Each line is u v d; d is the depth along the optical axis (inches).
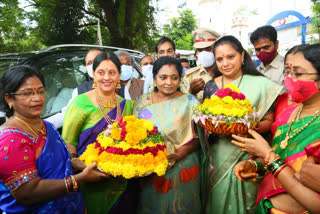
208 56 134.6
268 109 91.9
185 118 92.9
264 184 71.0
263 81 95.0
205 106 80.1
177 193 88.7
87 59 124.0
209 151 95.5
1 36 560.7
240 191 90.5
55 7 512.1
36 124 68.3
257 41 146.0
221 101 77.9
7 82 62.4
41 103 65.4
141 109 98.0
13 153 59.4
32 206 64.5
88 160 76.9
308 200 53.2
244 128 74.6
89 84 120.8
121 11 494.9
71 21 527.5
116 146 75.2
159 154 77.2
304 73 60.1
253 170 74.7
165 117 93.1
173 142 91.4
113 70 89.1
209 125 77.8
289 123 67.5
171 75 92.0
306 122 63.5
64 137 89.1
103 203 88.8
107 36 563.2
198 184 95.1
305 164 53.6
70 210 70.0
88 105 90.2
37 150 65.3
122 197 90.5
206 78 135.7
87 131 89.1
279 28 548.4
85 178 71.6
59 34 533.3
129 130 76.4
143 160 73.9
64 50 156.5
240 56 95.8
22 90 62.1
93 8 527.5
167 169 84.0
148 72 156.6
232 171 91.0
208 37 137.9
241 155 90.7
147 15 526.3
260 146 64.8
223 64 95.6
